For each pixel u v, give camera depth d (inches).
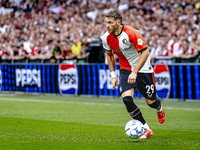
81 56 1636.3
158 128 589.6
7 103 1041.5
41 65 1378.0
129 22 1850.4
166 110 868.6
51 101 1111.6
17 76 1450.5
